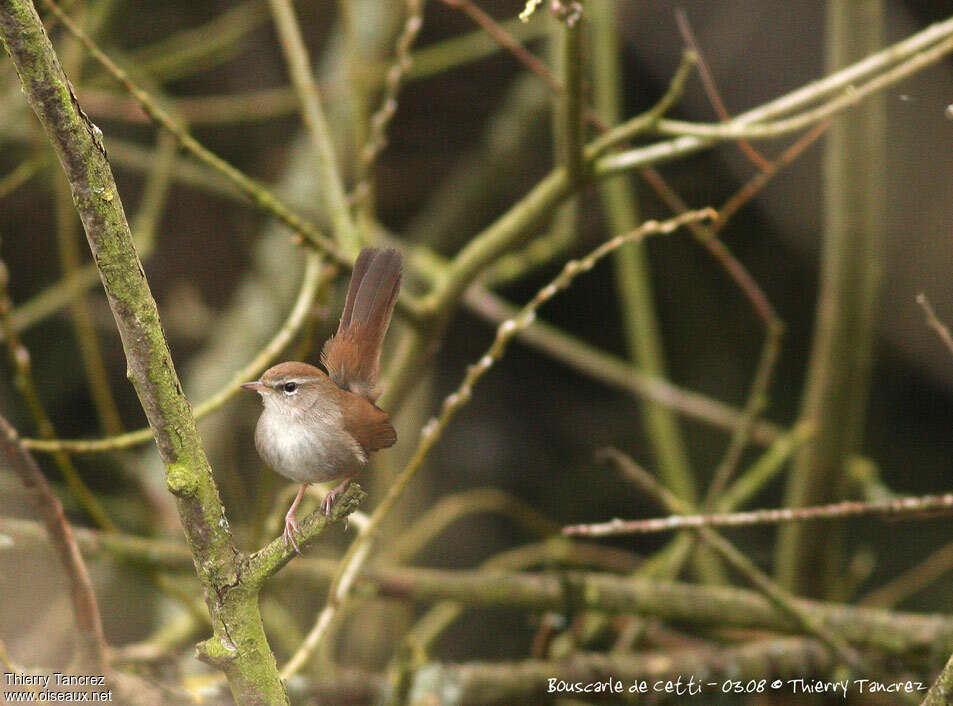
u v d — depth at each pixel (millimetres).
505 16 14438
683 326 16859
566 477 16734
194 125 14906
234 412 11633
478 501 9648
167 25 14805
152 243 9945
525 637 14227
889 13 13508
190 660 9312
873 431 15984
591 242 16625
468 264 7996
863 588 13828
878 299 15367
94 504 7875
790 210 15398
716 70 14312
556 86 7371
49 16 8867
